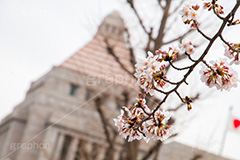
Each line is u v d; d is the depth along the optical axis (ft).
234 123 32.63
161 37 20.04
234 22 7.34
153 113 7.26
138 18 19.89
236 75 7.14
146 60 7.12
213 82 7.14
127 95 16.53
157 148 18.62
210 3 7.41
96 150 16.15
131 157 17.63
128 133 7.34
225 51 7.39
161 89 7.22
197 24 7.29
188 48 7.05
